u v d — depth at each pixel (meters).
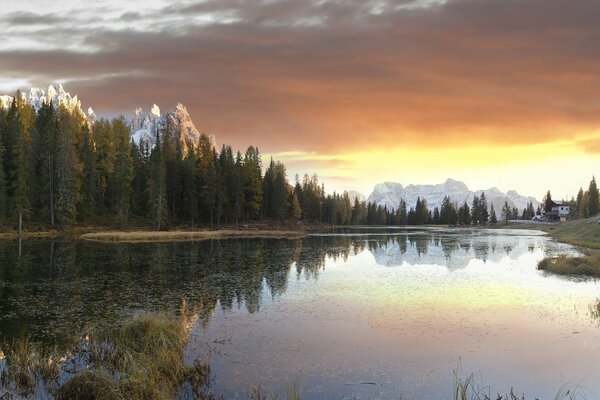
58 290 29.06
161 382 13.34
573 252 59.44
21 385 13.38
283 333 19.72
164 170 92.44
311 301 26.66
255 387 13.54
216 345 17.89
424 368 15.62
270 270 39.62
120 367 14.38
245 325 21.00
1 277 33.69
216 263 43.66
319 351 17.28
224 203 105.94
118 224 85.94
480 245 72.94
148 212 100.62
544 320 22.39
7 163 72.56
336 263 46.12
